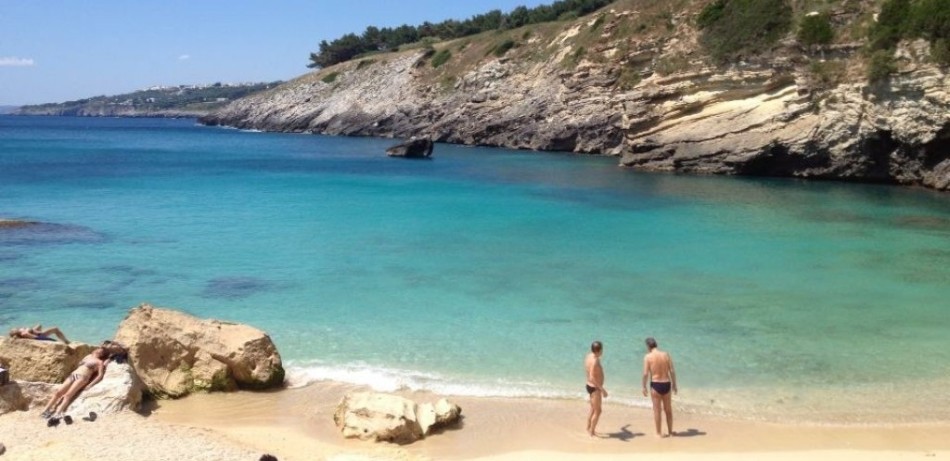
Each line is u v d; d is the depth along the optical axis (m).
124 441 9.78
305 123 110.12
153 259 22.58
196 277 20.38
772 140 46.16
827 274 21.28
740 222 30.30
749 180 45.72
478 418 11.59
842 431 11.16
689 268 21.98
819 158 44.97
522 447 10.55
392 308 17.55
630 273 21.31
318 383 13.06
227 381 12.73
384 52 124.12
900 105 39.78
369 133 99.12
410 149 65.25
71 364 12.23
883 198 37.25
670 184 43.78
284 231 27.70
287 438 10.73
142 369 12.42
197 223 29.47
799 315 17.25
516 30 93.94
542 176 48.81
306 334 15.59
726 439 10.82
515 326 16.27
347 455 9.59
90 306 17.47
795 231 28.20
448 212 32.91
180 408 11.96
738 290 19.45
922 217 31.42
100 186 42.56
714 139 49.41
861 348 15.01
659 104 53.31
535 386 12.92
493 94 83.12
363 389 12.78
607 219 31.06
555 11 108.50
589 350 14.77
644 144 53.53
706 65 51.16
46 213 31.78
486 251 24.27
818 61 44.56
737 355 14.55
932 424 11.45
